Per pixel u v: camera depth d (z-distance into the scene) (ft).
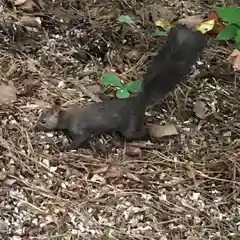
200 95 6.06
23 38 6.32
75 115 5.62
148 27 6.53
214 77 6.20
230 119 5.92
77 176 5.47
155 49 6.35
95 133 5.62
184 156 5.66
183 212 5.36
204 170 5.58
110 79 5.94
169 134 5.74
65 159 5.55
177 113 5.92
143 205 5.37
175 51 5.36
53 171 5.49
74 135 5.59
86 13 6.61
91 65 6.20
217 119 5.91
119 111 5.62
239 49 5.98
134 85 5.89
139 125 5.65
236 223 5.33
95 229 5.22
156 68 5.45
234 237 5.25
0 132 5.65
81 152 5.60
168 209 5.36
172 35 5.40
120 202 5.37
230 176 5.56
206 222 5.32
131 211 5.33
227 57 6.36
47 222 5.23
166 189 5.47
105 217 5.29
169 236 5.23
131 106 5.61
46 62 6.18
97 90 5.98
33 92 5.94
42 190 5.38
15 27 6.38
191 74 6.18
